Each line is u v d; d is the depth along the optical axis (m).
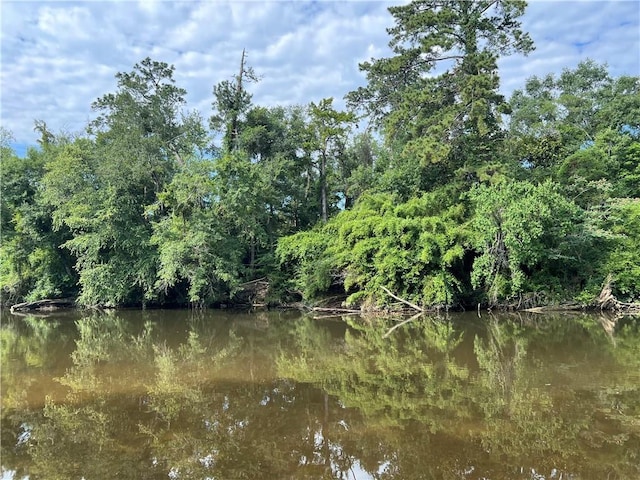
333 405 8.80
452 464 6.17
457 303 23.16
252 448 6.88
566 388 9.45
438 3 28.22
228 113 32.12
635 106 32.88
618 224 22.17
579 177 24.25
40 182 29.75
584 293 21.75
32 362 13.54
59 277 31.06
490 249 21.36
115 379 11.28
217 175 27.66
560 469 5.93
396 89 32.41
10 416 8.49
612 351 13.00
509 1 26.22
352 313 24.41
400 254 22.31
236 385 10.46
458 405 8.56
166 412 8.59
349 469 6.10
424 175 27.59
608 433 7.07
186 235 25.86
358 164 36.94
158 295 29.00
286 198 34.12
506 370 11.12
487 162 25.03
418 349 14.23
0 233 30.36
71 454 6.74
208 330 19.70
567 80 39.88
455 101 27.59
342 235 24.33
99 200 27.55
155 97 31.91
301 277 26.28
